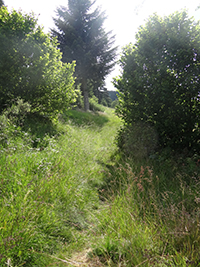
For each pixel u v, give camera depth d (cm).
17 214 245
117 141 750
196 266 201
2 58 646
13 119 570
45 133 625
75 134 747
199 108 563
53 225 270
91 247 244
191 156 558
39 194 299
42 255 221
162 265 207
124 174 482
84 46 1972
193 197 346
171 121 591
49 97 752
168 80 581
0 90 654
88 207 348
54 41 793
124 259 217
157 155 611
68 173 404
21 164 372
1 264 191
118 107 727
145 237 242
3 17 691
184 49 556
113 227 281
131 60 662
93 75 2002
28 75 684
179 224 253
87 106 2008
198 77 552
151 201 338
